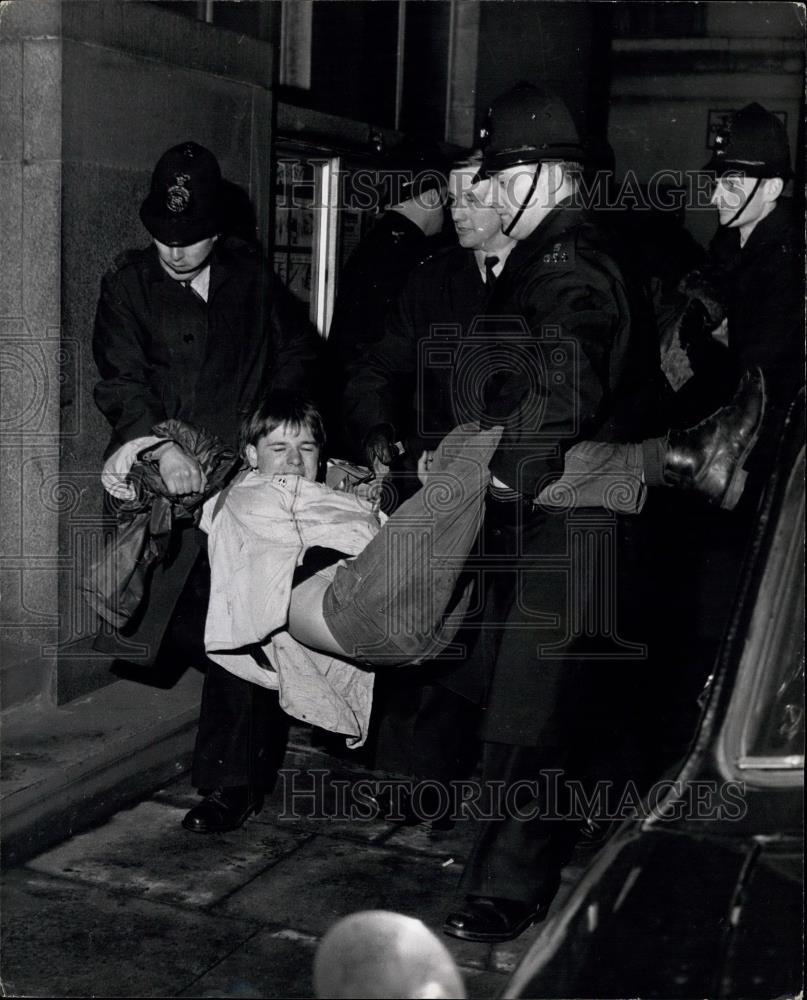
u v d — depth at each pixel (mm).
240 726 3367
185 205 3348
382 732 3455
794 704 1951
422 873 3244
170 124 3977
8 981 2678
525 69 6711
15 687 3674
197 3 4680
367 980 2012
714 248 3727
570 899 1942
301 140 5039
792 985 1802
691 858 1895
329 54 5953
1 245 3635
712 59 9078
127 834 3396
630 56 9273
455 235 4578
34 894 3066
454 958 2814
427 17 6582
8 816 3150
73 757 3400
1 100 3568
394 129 6305
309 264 5379
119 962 2785
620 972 1848
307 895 3111
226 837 3398
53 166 3580
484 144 2926
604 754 3354
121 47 3750
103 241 3750
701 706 2045
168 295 3510
